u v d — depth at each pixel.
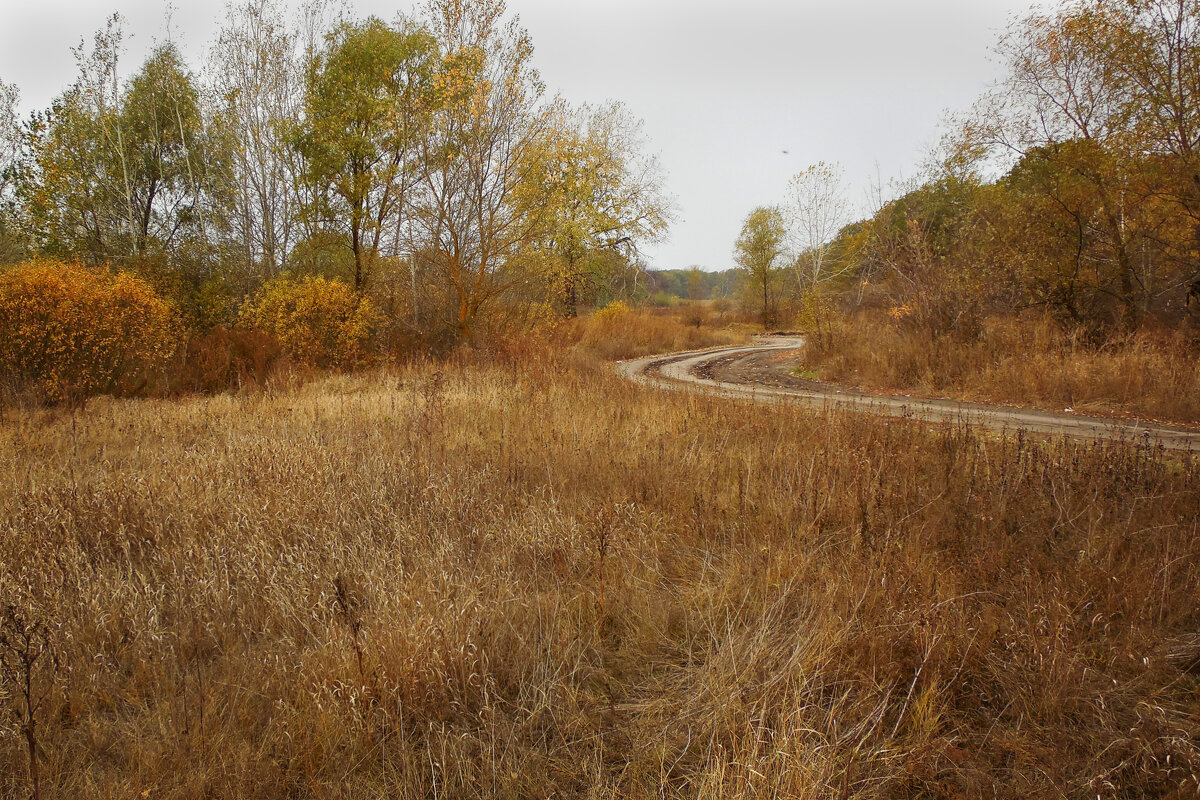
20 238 19.16
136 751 2.96
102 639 3.85
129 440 8.34
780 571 4.49
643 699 3.47
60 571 4.38
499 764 2.92
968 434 7.20
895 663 3.47
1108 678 3.31
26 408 10.44
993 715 3.25
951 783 2.79
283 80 20.73
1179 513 4.98
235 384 13.73
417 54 19.91
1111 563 4.32
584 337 28.50
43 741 3.02
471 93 16.20
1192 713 3.08
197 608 4.12
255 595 4.31
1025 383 12.03
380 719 3.16
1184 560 4.28
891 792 2.75
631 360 24.67
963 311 15.28
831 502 5.61
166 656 3.68
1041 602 3.84
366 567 4.56
